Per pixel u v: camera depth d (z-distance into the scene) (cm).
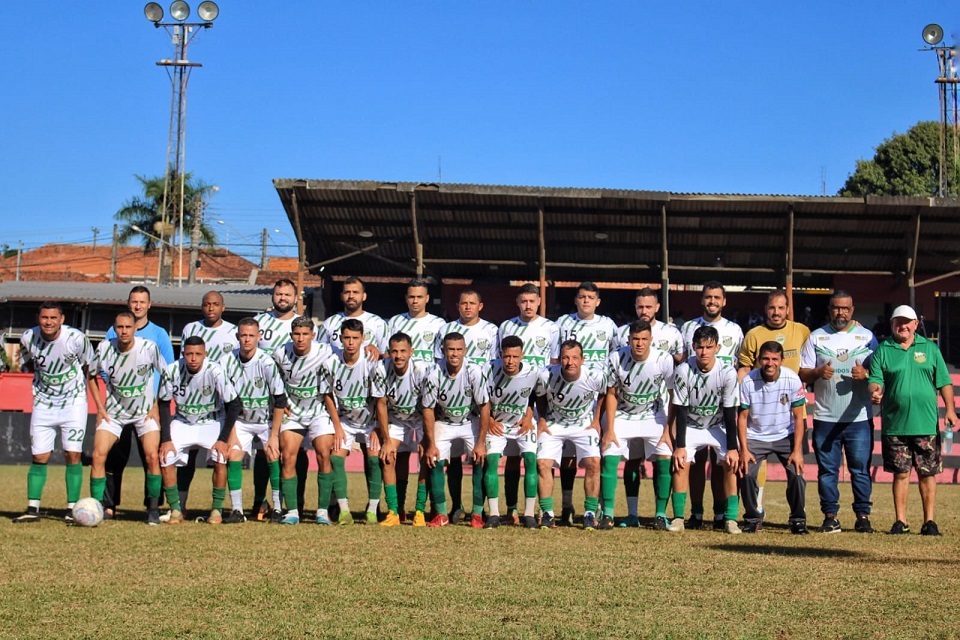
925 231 2580
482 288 2983
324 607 604
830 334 1071
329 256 2802
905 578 706
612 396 1060
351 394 1086
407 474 1127
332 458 1076
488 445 1054
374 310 3042
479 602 620
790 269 2564
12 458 2184
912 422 1023
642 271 2856
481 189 2484
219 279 4959
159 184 5056
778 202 2502
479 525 1048
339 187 2491
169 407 1073
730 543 908
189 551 822
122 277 5262
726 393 1038
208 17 3941
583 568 745
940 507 1345
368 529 1006
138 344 1051
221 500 1078
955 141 4350
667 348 1135
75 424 1080
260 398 1085
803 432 1054
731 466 1028
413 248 2759
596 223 2614
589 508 1053
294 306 1161
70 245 6119
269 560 775
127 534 937
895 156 4844
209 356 1151
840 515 1230
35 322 3019
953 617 581
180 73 4009
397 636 536
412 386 1076
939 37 3969
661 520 1054
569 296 3064
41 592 644
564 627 557
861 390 1057
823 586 675
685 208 2539
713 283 1146
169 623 562
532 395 1051
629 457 1101
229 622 565
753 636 536
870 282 2858
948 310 2852
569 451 1108
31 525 1009
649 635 539
